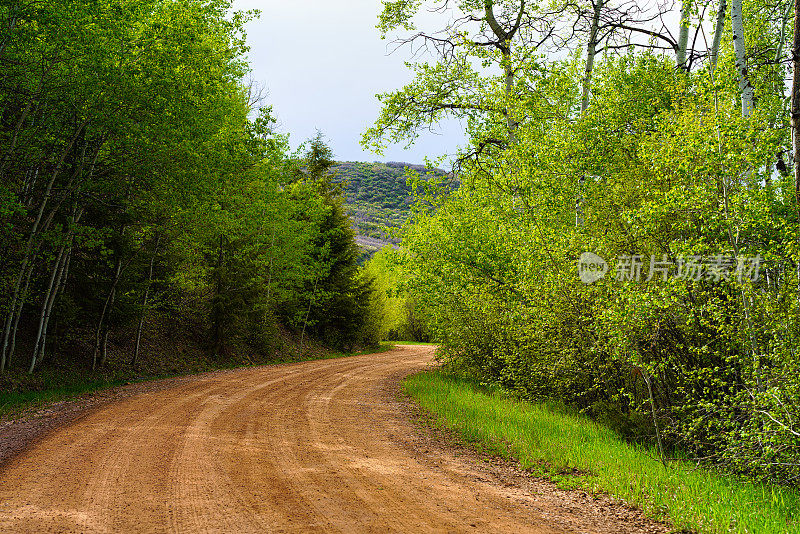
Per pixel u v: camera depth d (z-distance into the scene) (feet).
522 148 41.73
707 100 30.37
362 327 123.13
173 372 60.13
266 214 75.56
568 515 17.46
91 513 16.17
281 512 16.66
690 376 26.63
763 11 38.88
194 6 42.86
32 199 48.70
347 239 115.96
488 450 27.35
